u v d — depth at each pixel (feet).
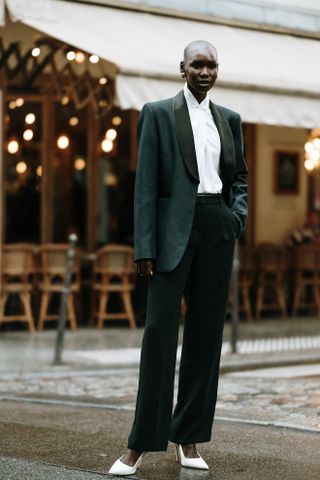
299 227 52.19
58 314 43.93
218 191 16.40
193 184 16.12
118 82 31.22
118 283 44.47
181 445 16.74
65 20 34.58
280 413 22.24
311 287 51.42
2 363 32.50
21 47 44.37
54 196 45.68
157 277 16.08
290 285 50.44
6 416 22.16
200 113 16.47
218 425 20.81
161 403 16.01
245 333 41.81
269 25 42.04
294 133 52.42
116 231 47.16
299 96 35.06
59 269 42.01
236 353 34.96
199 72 16.20
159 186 16.26
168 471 16.37
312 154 52.39
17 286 41.37
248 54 37.76
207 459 17.38
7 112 44.45
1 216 42.47
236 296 35.04
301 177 52.70
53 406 23.88
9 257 41.09
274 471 16.47
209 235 16.30
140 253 15.89
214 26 40.24
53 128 45.50
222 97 33.40
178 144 16.14
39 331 41.75
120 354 34.99
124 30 35.50
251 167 50.93
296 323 46.21
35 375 29.96
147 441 15.93
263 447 18.47
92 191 46.57
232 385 26.96
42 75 45.06
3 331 41.93
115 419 21.74
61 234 46.01
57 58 45.70
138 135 16.47
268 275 49.37
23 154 44.88
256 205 51.03
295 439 19.27
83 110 46.21
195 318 16.53
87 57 40.96
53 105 45.44
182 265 16.14
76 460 17.25
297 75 35.96
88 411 22.99
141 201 16.01
